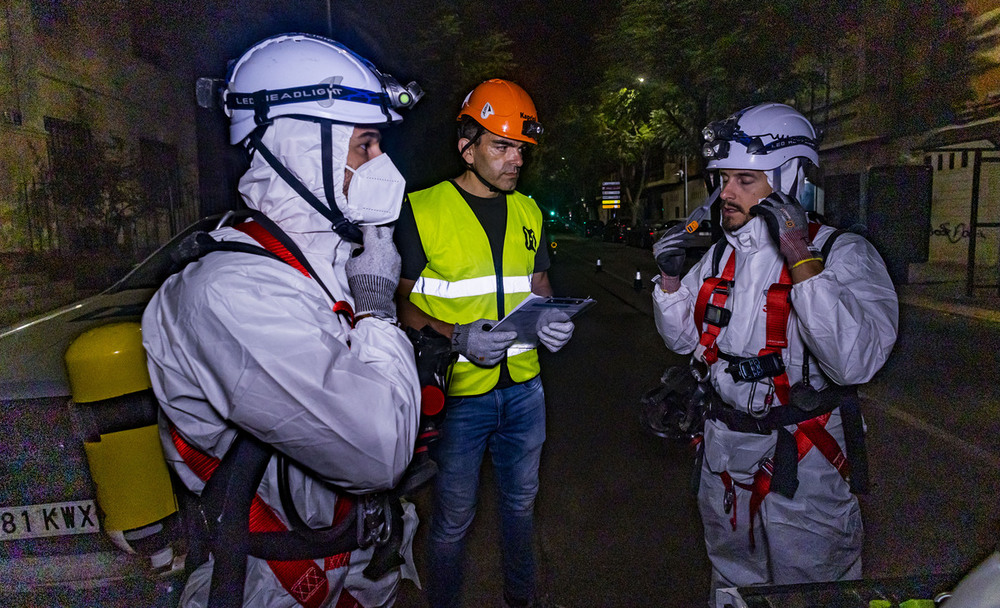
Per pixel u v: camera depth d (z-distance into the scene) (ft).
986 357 23.20
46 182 33.53
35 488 6.91
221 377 3.84
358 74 4.46
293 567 4.55
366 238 4.67
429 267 8.32
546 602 9.19
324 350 3.91
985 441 14.98
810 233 6.84
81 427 5.43
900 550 10.37
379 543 4.83
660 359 23.86
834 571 6.69
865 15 50.14
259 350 3.79
